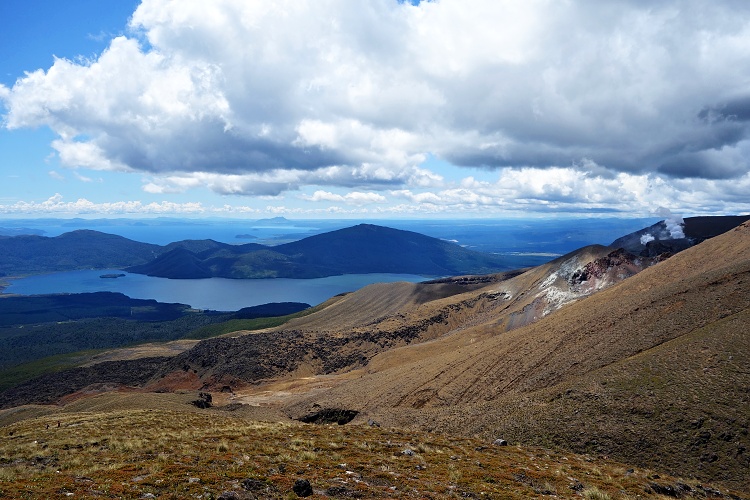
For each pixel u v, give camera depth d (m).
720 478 34.22
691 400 42.41
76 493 18.61
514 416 49.88
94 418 47.72
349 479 23.44
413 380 88.56
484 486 24.61
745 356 46.59
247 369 165.62
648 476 31.83
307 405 95.06
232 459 25.70
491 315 193.75
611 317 80.75
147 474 22.31
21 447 31.86
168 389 155.88
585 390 50.16
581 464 33.53
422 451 32.28
